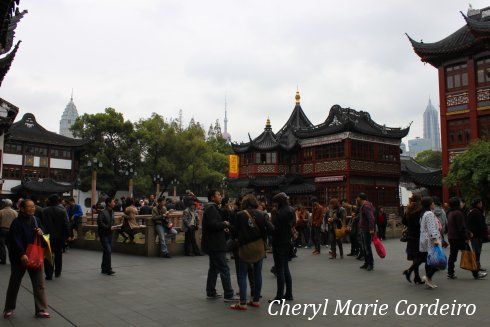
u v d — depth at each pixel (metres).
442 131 30.75
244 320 6.99
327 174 40.19
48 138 54.03
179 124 66.62
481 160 22.89
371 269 12.27
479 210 11.41
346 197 38.41
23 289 9.54
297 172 43.59
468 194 23.39
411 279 10.78
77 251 17.42
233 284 10.42
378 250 12.20
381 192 41.38
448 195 30.12
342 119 39.78
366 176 40.03
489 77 27.95
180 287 9.73
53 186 44.81
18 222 7.24
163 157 59.97
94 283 10.20
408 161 50.53
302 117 49.34
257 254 7.73
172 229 16.12
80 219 18.67
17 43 15.88
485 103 28.47
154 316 7.23
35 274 7.28
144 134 58.28
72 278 10.88
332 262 14.11
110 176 56.91
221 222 8.42
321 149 41.47
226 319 7.05
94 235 19.31
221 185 67.38
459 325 6.65
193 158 62.50
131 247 16.17
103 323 6.81
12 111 20.52
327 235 20.47
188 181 61.72
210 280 8.57
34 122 54.97
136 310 7.63
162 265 13.23
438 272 11.93
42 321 6.95
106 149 56.16
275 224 8.28
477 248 11.27
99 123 56.41
